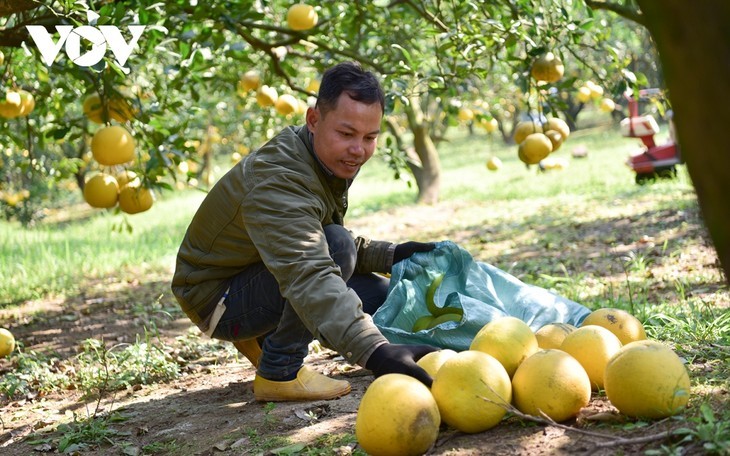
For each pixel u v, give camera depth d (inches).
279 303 128.8
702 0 57.4
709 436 85.7
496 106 461.1
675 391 95.0
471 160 1051.9
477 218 470.6
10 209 706.8
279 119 426.6
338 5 259.3
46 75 226.1
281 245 112.7
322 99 117.0
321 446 108.0
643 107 541.6
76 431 133.0
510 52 205.9
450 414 98.7
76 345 217.2
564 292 221.8
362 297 145.7
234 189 123.2
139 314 252.7
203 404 142.3
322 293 107.0
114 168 201.6
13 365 195.9
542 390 99.2
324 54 265.1
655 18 60.1
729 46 57.4
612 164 692.7
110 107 192.2
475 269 144.3
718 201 61.4
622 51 218.7
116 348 209.2
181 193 896.3
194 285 134.3
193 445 117.3
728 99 58.0
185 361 182.7
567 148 973.2
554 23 209.5
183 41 202.8
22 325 249.6
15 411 156.4
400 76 220.1
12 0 154.6
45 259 378.6
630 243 307.3
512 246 343.6
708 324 154.3
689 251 265.7
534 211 462.6
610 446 91.1
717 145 59.6
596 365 110.0
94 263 371.9
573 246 318.0
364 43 275.3
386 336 132.1
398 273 142.5
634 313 174.9
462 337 130.1
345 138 116.6
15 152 468.1
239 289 131.3
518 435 98.1
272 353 129.6
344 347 104.1
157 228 551.5
